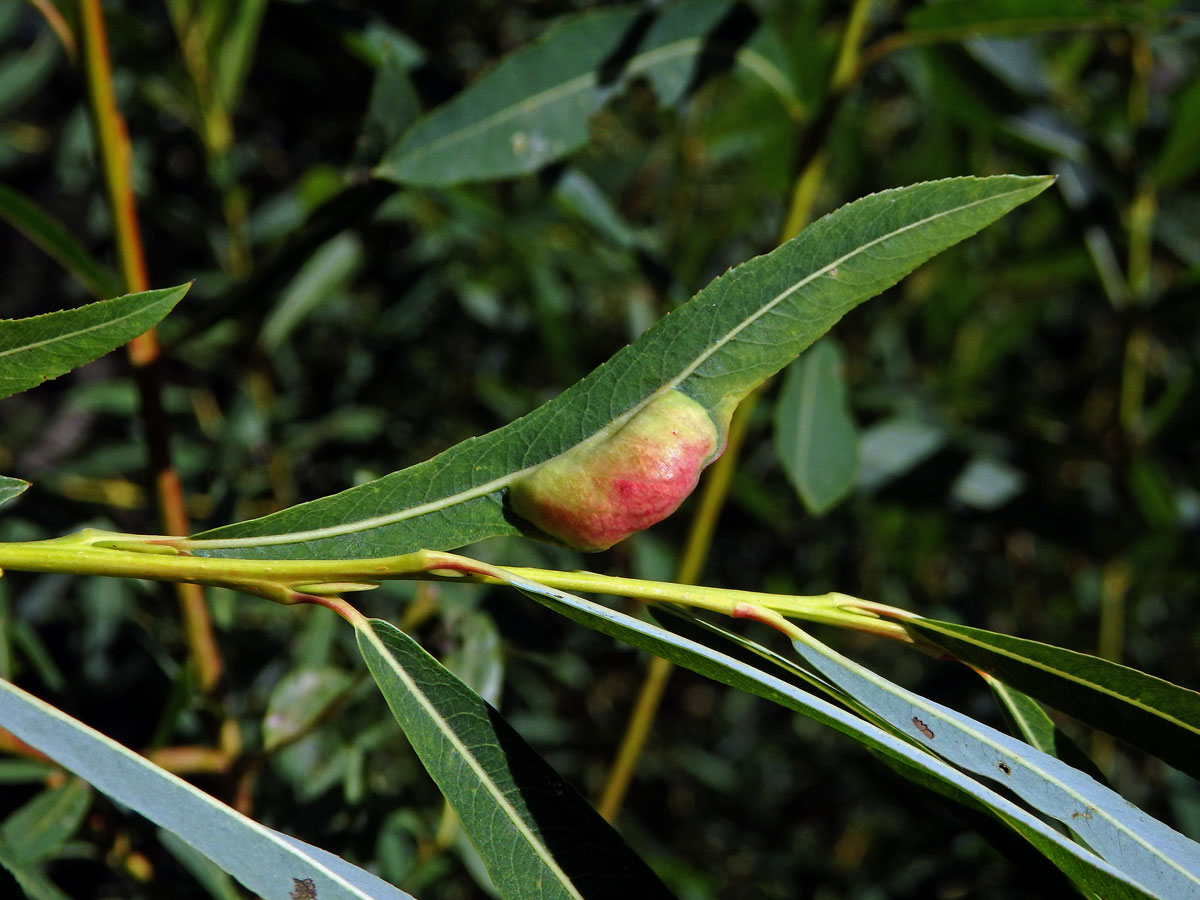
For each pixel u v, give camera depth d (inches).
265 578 12.6
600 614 12.4
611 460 12.9
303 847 12.5
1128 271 22.0
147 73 22.4
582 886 12.7
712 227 27.4
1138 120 21.5
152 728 21.1
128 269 16.2
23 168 31.6
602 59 16.7
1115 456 23.1
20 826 15.3
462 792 12.8
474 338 30.5
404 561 12.6
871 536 29.0
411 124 16.3
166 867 16.5
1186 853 12.7
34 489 21.1
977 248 27.1
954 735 12.9
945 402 25.2
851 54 18.0
